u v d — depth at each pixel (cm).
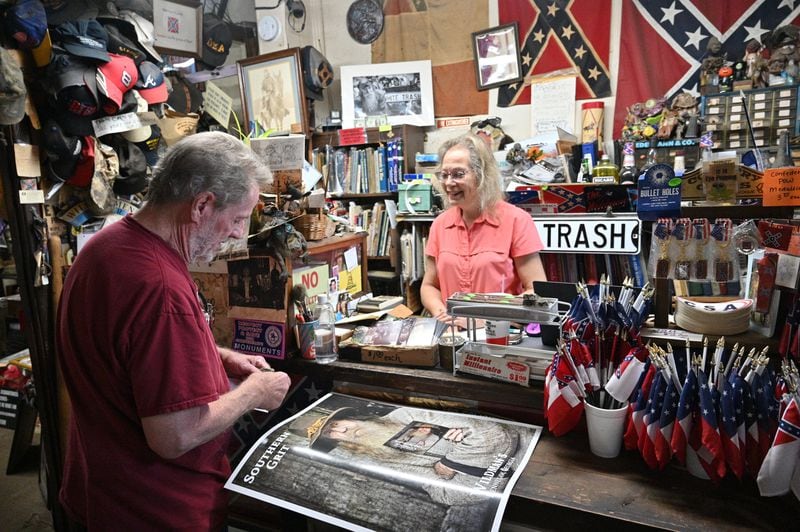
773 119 300
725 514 99
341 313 187
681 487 108
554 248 200
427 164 385
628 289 129
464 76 415
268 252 156
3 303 350
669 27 353
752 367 105
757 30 330
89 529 115
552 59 387
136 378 101
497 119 392
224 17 405
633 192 230
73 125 202
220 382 120
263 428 178
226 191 107
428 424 134
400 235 396
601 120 369
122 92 213
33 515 246
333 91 459
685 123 327
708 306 129
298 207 163
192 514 117
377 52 439
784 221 131
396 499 108
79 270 107
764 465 98
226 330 168
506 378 134
